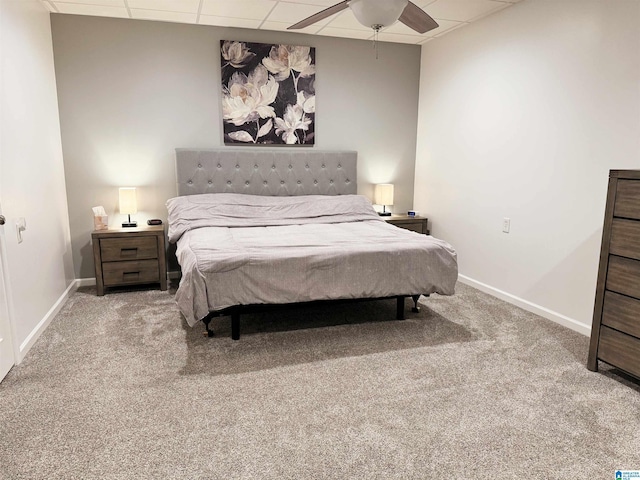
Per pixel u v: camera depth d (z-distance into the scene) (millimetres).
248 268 2699
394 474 1706
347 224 4047
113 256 3809
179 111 4199
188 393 2266
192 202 4016
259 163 4402
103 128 4031
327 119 4645
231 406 2154
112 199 4164
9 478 1664
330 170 4645
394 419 2057
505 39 3615
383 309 3537
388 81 4781
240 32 4219
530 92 3402
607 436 1941
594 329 2486
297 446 1862
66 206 3965
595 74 2877
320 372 2498
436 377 2451
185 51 4117
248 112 4355
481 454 1822
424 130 4855
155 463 1755
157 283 4168
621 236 2289
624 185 2252
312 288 2812
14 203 2641
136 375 2447
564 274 3209
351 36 4473
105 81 3969
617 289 2336
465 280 4324
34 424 1995
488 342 2918
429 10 3648
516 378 2443
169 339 2924
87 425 1993
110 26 3900
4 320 2422
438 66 4539
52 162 3574
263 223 3906
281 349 2787
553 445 1880
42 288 3109
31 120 3066
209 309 2654
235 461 1770
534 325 3227
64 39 3805
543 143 3314
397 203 5086
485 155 3941
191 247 3020
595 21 2852
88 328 3105
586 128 2965
